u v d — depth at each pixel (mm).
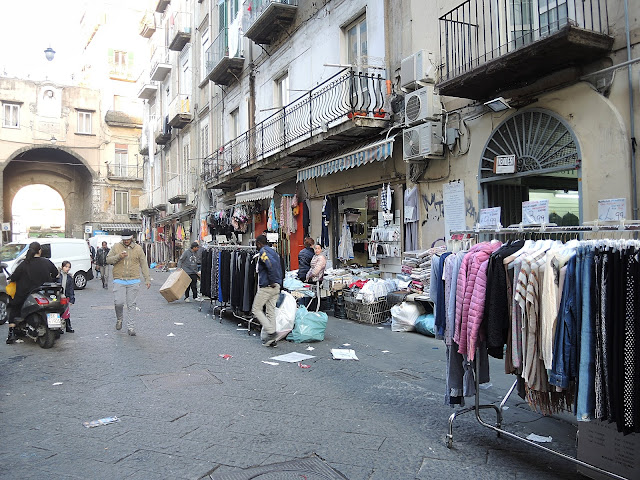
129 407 4789
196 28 23812
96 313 11242
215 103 21234
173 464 3549
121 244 8555
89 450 3785
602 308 2998
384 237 10648
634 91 6000
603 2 6379
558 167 6848
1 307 10055
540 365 3389
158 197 31328
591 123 6418
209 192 22609
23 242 15461
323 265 9891
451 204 8875
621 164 6066
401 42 10102
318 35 13016
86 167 36906
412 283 8812
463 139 8602
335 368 6285
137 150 38875
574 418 4520
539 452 3814
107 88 38000
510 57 6582
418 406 4855
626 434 2904
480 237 5156
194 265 13320
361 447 3873
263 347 7531
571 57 6418
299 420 4449
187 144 25578
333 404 4898
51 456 3680
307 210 14117
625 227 3260
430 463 3609
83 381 5703
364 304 9344
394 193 10523
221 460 3617
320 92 11930
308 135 12344
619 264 2932
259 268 7625
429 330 8023
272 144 15367
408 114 9297
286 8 13883
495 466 3570
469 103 8461
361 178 11648
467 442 3996
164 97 29547
